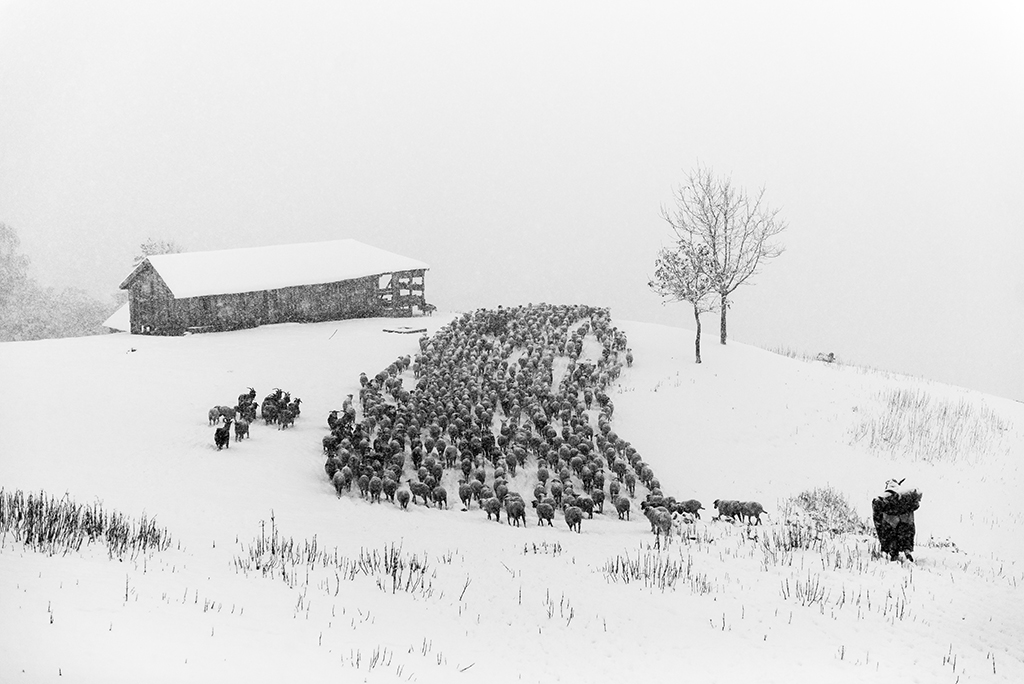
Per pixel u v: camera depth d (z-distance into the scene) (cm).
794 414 3522
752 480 2956
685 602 1515
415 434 2972
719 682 1155
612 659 1251
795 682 1141
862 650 1261
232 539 1870
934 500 2741
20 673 973
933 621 1394
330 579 1596
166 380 3531
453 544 2003
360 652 1218
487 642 1325
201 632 1195
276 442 2845
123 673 1014
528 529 2261
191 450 2647
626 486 2816
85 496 2055
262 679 1064
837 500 2717
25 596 1214
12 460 2327
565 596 1570
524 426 3125
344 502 2402
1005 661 1229
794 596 1533
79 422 2820
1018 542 2305
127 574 1403
